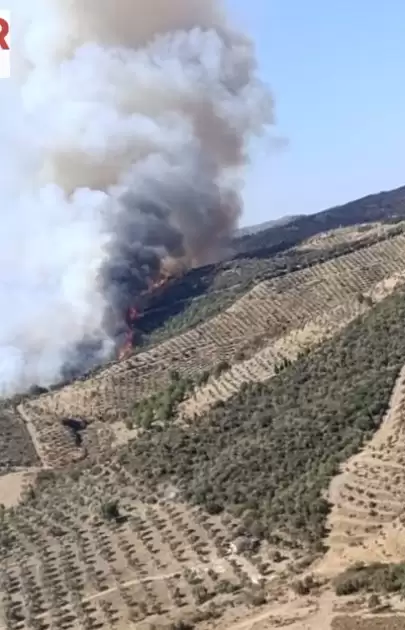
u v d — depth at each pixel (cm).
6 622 6738
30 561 7894
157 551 7356
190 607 6178
